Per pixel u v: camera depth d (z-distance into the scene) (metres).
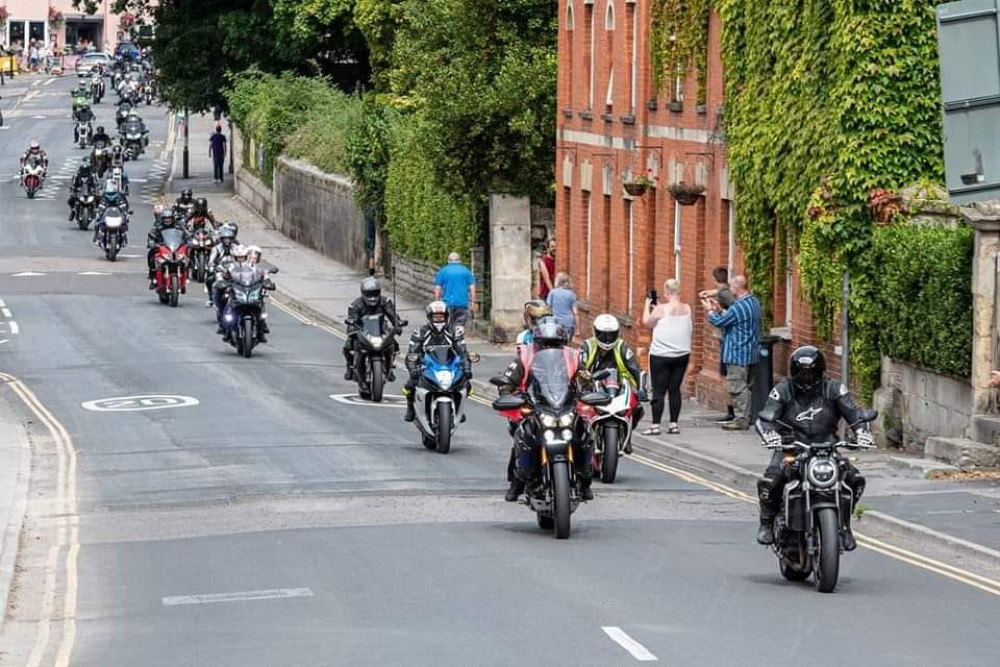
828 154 54.56
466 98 91.44
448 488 46.53
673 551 36.91
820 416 32.75
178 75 178.75
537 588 32.56
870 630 28.66
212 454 53.25
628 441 48.62
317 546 37.91
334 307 105.12
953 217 50.75
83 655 28.00
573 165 86.62
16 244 135.62
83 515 43.44
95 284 112.31
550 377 39.53
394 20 134.25
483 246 95.75
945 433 49.06
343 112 149.75
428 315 54.59
